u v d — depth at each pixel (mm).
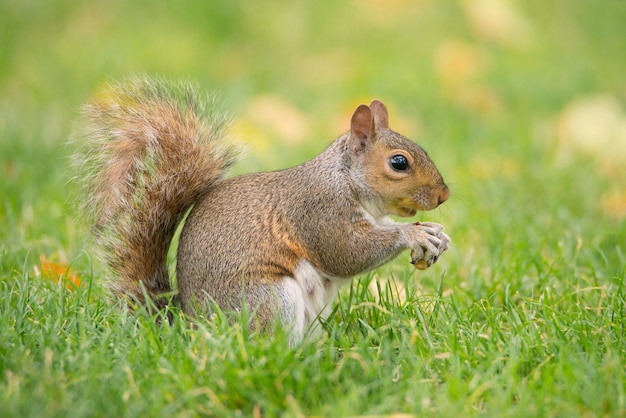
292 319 8133
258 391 6633
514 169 13750
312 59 19516
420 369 6957
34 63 18391
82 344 7160
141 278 8664
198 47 19578
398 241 8500
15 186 12070
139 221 8641
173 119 8867
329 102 17000
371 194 8758
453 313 8320
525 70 18766
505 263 10062
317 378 6703
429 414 6395
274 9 21234
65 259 10094
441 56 19094
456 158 13969
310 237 8531
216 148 8906
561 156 14438
